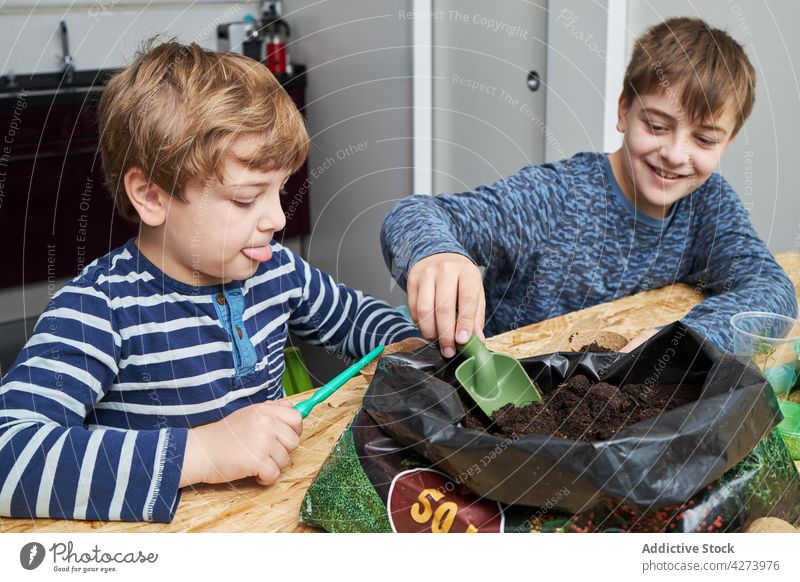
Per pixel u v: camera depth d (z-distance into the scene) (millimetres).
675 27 1024
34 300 1912
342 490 511
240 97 667
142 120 656
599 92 1593
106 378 709
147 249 737
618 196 1109
